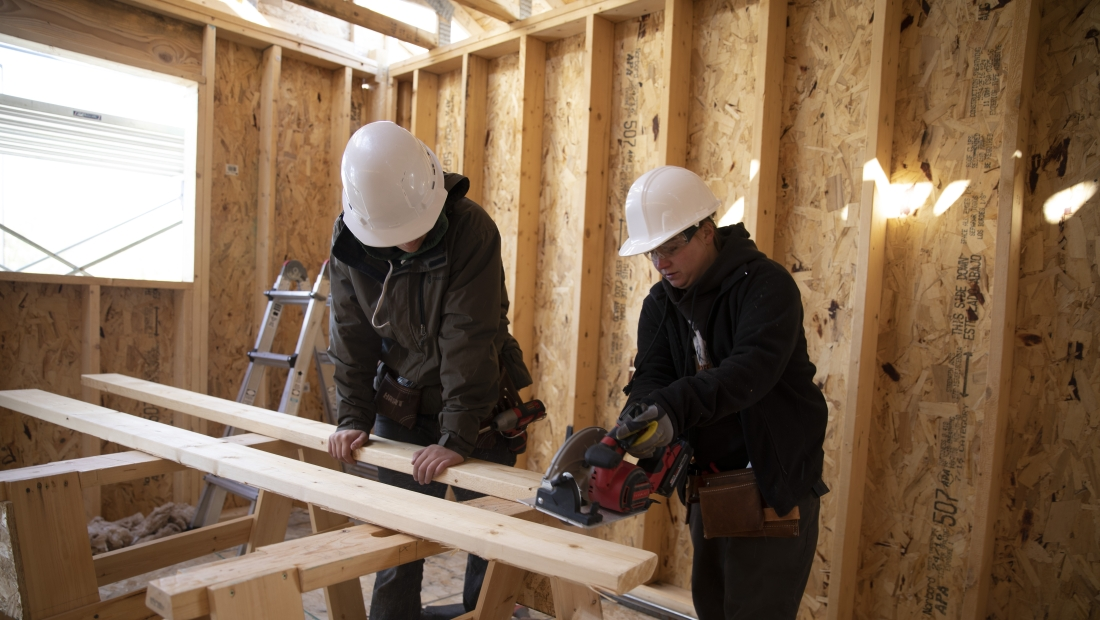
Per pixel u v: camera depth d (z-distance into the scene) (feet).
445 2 12.36
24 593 5.20
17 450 10.50
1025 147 6.96
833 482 8.27
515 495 4.58
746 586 4.76
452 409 5.26
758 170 8.38
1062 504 6.88
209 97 11.80
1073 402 6.84
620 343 10.30
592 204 10.24
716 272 4.70
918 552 7.69
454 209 5.43
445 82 13.42
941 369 7.58
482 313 5.32
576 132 11.07
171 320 12.06
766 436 4.61
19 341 10.53
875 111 7.57
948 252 7.56
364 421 5.80
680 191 4.76
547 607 5.54
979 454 7.21
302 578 3.32
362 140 5.17
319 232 13.89
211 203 12.21
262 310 12.67
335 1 10.96
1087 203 6.79
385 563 3.72
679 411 3.90
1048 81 7.00
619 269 10.34
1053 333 6.96
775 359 4.21
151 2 11.07
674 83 9.27
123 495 11.43
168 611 2.92
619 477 3.78
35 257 19.65
